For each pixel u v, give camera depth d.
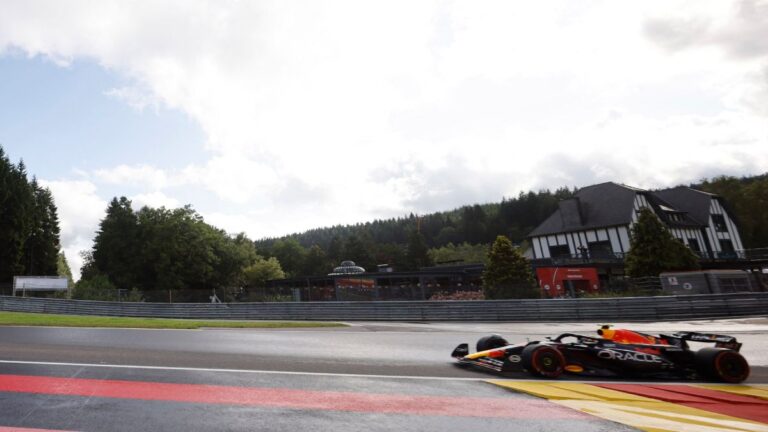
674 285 23.84
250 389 5.96
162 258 45.72
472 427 4.51
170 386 6.02
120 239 47.31
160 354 8.75
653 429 4.46
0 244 39.81
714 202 48.03
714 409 5.24
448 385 6.43
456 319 20.22
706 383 6.83
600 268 37.44
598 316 19.12
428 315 20.48
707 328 15.16
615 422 4.68
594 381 6.83
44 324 14.76
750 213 67.75
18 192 42.06
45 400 5.25
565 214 44.72
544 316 19.53
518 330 15.38
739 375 6.95
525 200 130.00
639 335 7.56
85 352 8.73
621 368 7.13
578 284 28.41
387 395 5.78
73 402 5.19
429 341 11.80
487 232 129.50
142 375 6.66
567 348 7.36
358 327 16.56
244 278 59.06
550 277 28.19
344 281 34.28
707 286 22.91
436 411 5.07
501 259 30.81
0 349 8.90
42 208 50.88
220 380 6.46
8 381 6.12
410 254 97.44
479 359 7.73
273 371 7.25
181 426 4.43
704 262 39.62
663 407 5.31
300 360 8.43
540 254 46.53
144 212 49.00
